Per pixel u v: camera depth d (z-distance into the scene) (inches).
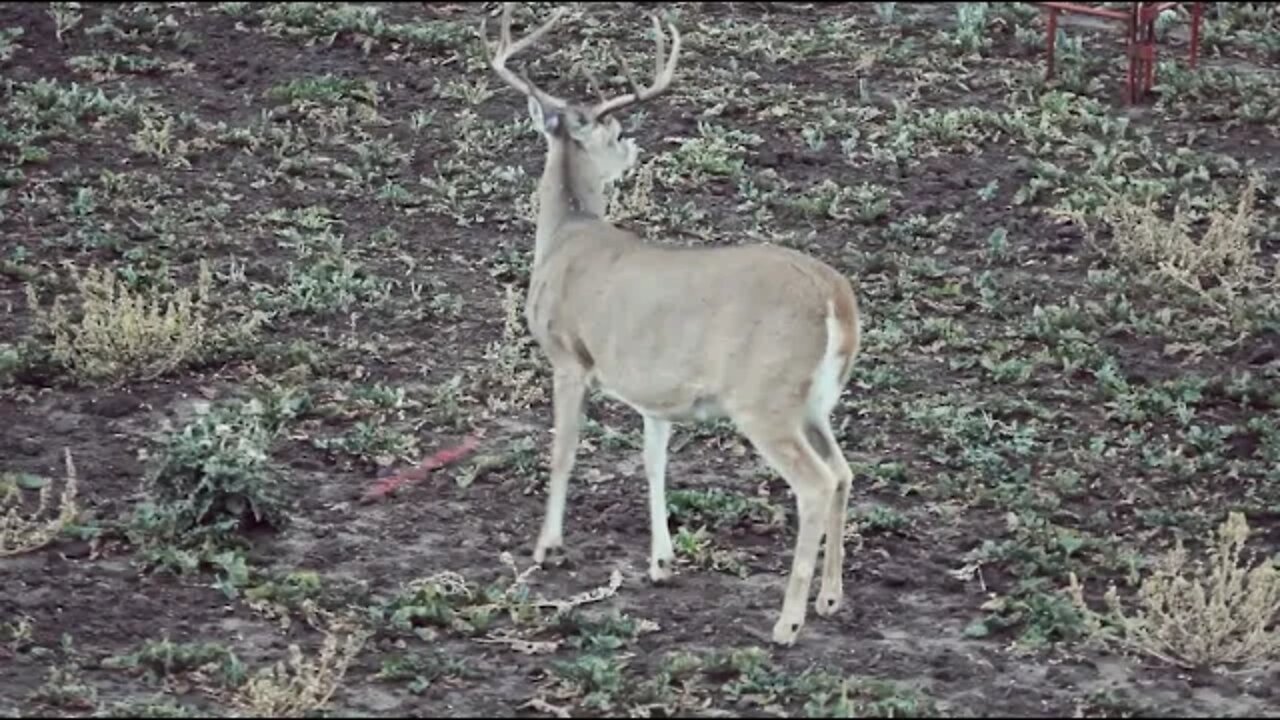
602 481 530.3
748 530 505.4
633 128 782.5
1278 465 544.7
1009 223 714.2
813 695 416.8
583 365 461.7
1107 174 752.3
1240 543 450.6
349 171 742.5
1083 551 495.2
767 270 427.8
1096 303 652.7
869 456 550.9
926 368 607.2
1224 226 674.8
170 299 632.4
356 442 545.3
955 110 802.2
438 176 747.4
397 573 481.7
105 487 522.6
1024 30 884.0
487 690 426.9
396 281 658.8
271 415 558.6
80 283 620.7
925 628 458.6
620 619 454.6
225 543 491.8
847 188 736.3
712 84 822.5
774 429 427.8
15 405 566.6
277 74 830.5
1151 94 823.1
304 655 440.8
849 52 859.4
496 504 519.5
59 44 850.8
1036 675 437.1
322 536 501.0
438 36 858.8
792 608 442.3
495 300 651.5
